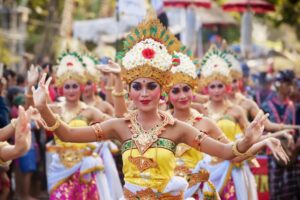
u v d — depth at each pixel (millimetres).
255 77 16688
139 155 6605
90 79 11469
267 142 6285
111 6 31375
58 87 10742
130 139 6691
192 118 8883
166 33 7020
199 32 22906
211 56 10633
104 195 10562
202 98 11359
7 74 13906
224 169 10031
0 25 30859
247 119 11453
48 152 11234
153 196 6574
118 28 14555
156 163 6574
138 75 6684
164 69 6715
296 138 13055
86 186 10523
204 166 9055
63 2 29156
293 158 12719
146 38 6973
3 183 9367
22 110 5992
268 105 13234
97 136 6793
